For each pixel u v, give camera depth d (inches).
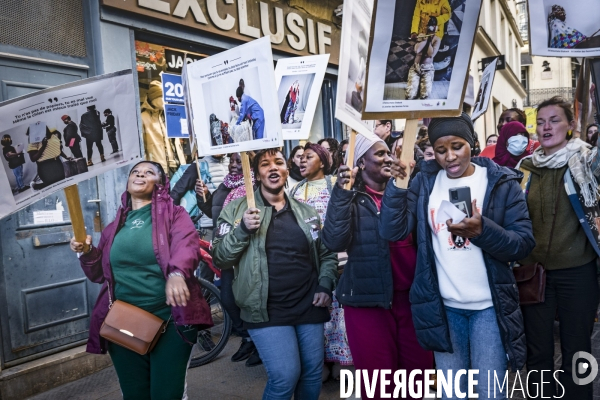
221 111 100.9
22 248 159.6
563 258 101.7
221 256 100.8
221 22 236.5
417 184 95.1
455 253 87.7
